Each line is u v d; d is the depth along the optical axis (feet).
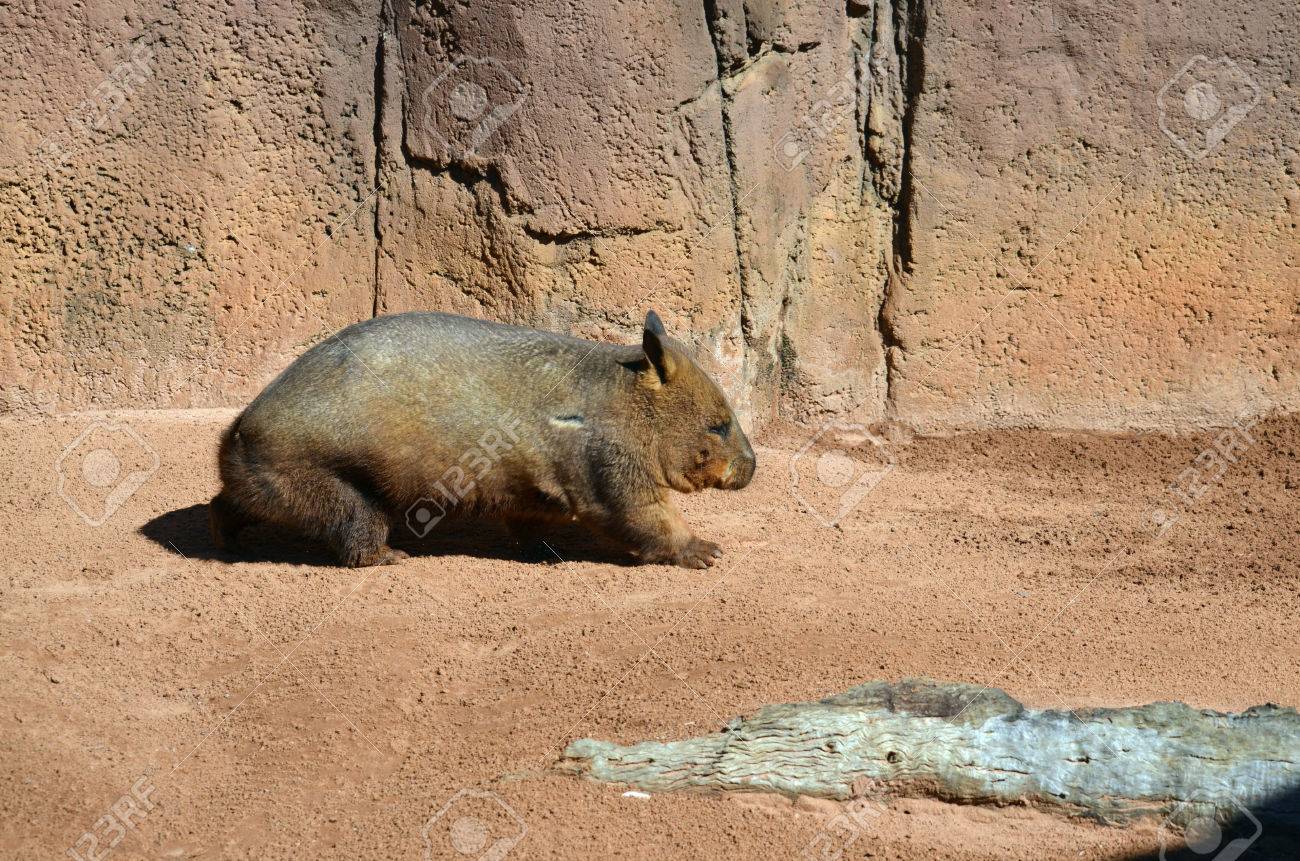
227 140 52.90
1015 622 36.73
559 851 24.57
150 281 52.70
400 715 30.83
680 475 40.47
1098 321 59.06
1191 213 58.23
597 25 52.65
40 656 32.55
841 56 58.34
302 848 25.45
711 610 36.81
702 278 55.62
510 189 53.26
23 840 25.55
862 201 59.67
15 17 49.62
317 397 37.70
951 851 24.93
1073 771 26.50
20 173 50.26
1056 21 57.57
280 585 37.68
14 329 51.29
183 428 51.03
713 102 54.90
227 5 52.34
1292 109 57.57
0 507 43.04
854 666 32.58
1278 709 27.43
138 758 28.78
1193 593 40.22
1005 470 55.06
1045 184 58.44
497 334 40.06
